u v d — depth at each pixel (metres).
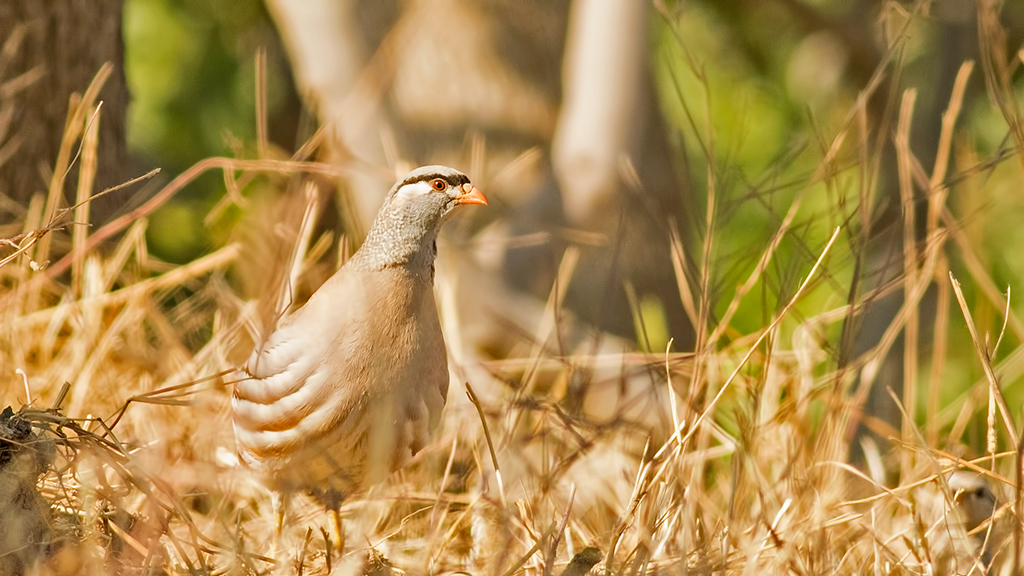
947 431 13.77
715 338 9.35
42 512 7.38
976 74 18.80
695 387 8.96
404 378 8.05
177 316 11.85
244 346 10.98
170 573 7.53
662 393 11.30
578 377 11.05
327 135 11.23
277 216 11.06
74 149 11.77
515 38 15.77
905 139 9.91
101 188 12.09
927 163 18.36
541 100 15.79
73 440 7.77
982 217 11.87
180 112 23.16
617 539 7.63
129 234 11.45
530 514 8.54
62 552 7.13
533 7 15.98
